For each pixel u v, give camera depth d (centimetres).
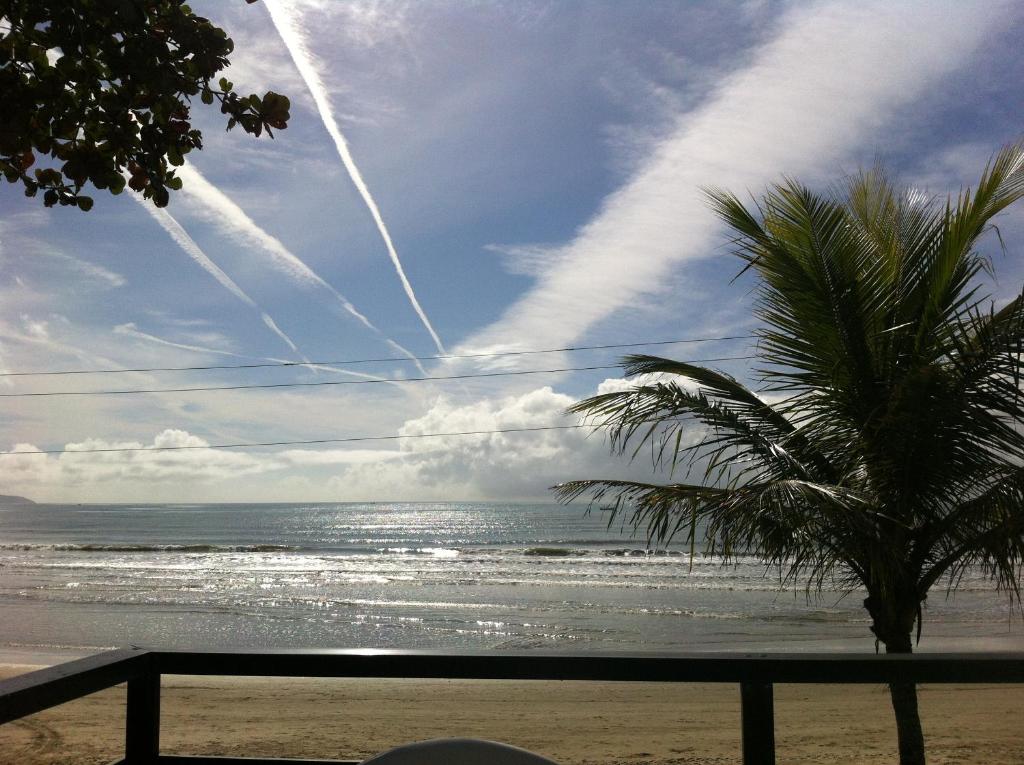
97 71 206
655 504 561
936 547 554
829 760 816
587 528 10669
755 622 2448
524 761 129
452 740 132
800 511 493
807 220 554
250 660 223
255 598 3056
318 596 3131
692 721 1028
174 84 199
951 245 533
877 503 536
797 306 568
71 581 3672
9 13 193
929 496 535
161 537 8756
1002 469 491
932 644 2031
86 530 10462
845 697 1176
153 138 213
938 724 960
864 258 556
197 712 1109
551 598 3058
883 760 809
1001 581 529
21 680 185
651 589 3312
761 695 210
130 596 3116
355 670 218
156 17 203
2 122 195
